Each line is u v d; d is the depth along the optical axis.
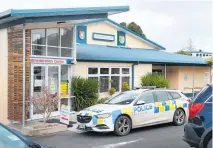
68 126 12.05
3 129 4.91
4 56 12.95
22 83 12.16
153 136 10.23
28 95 12.58
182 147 8.63
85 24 20.52
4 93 12.94
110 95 17.86
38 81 13.50
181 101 12.33
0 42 13.13
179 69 24.02
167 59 21.45
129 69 19.31
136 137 10.09
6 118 12.84
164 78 20.39
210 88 6.97
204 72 25.84
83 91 15.44
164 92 11.95
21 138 4.79
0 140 4.60
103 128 10.09
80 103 15.31
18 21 11.91
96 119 10.10
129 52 20.89
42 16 12.16
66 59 14.70
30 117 12.84
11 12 10.94
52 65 14.10
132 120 10.63
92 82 15.85
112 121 10.15
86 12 13.63
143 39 24.59
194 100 7.12
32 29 13.18
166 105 11.72
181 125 12.23
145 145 8.96
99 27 21.41
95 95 15.91
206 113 6.82
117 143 9.27
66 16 13.19
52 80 14.20
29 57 12.70
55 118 13.63
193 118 7.02
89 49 18.81
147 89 11.70
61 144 9.29
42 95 11.76
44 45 13.87
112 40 22.27
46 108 11.42
